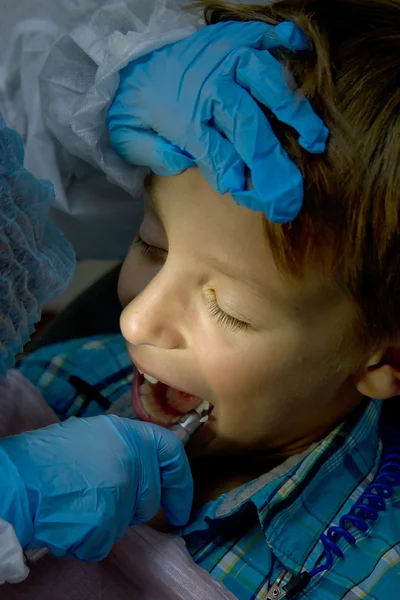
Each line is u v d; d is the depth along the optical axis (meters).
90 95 0.67
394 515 0.79
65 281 0.68
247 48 0.60
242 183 0.58
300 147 0.59
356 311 0.69
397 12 0.67
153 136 0.64
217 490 0.84
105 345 1.05
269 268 0.63
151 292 0.68
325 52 0.62
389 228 0.64
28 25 0.80
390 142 0.62
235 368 0.70
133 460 0.64
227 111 0.58
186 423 0.76
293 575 0.74
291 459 0.81
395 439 0.87
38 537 0.57
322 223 0.61
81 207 0.90
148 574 0.68
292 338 0.69
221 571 0.76
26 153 0.84
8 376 0.82
